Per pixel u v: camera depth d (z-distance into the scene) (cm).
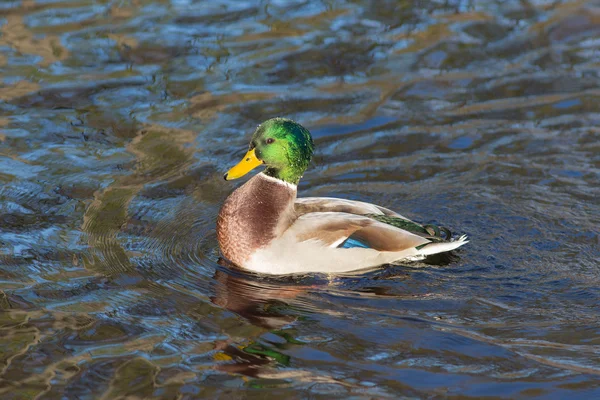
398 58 1814
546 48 1858
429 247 1184
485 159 1487
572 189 1390
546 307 1094
